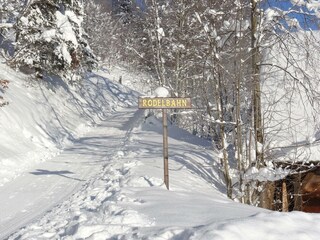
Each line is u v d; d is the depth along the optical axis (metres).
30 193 9.47
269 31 11.38
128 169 11.20
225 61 12.52
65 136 18.72
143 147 15.72
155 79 22.86
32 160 13.44
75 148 16.53
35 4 19.78
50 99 21.73
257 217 5.11
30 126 16.64
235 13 11.80
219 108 11.81
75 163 13.20
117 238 5.18
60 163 13.20
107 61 52.81
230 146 14.70
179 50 20.20
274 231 4.64
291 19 10.97
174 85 21.38
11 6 19.30
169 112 22.70
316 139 11.12
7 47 22.34
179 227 5.17
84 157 14.31
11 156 12.88
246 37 12.03
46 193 9.47
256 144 11.25
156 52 21.70
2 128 14.45
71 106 24.48
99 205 7.51
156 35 20.44
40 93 21.03
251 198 11.24
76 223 6.25
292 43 11.44
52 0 20.62
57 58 21.77
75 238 5.43
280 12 11.04
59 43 20.55
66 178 11.00
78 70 26.03
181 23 20.12
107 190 8.85
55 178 11.02
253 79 11.35
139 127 21.36
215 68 11.82
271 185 11.70
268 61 12.59
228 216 5.74
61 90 25.19
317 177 11.60
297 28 11.04
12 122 15.41
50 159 13.94
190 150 15.47
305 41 11.09
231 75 11.64
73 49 21.75
